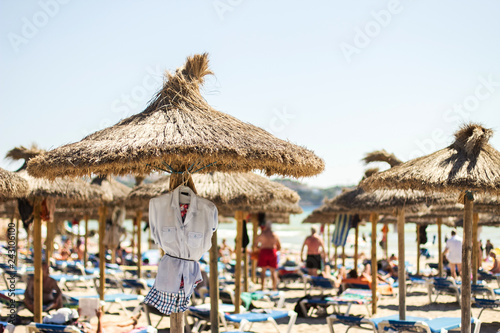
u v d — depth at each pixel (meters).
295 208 9.76
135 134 4.14
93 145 4.06
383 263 15.02
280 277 13.98
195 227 4.24
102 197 7.94
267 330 8.30
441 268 14.86
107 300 8.48
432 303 11.20
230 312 8.23
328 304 9.25
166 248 4.21
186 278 4.20
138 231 14.14
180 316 4.26
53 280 8.56
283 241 47.78
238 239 8.29
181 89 4.67
